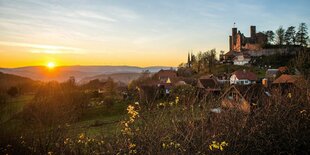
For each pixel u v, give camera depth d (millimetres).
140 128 4562
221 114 4844
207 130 4539
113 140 4680
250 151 4637
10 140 6367
